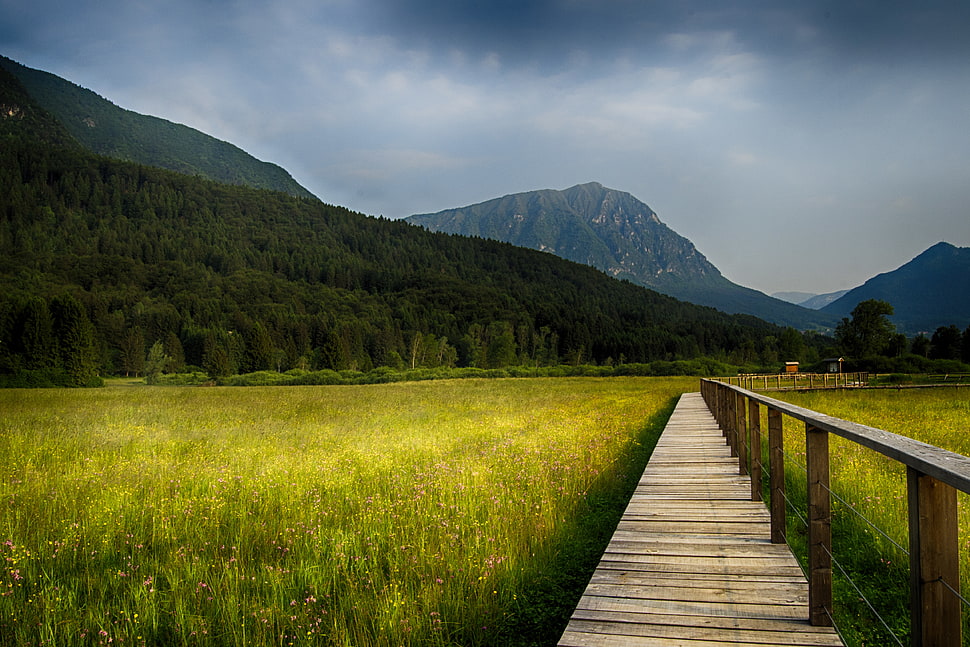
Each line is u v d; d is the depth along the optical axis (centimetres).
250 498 790
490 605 468
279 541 630
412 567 533
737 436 942
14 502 767
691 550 507
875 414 1889
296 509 728
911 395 3036
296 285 15725
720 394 1429
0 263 13075
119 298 11656
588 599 407
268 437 1490
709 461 984
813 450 356
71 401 3172
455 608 461
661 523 599
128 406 2756
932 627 213
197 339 9725
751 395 671
